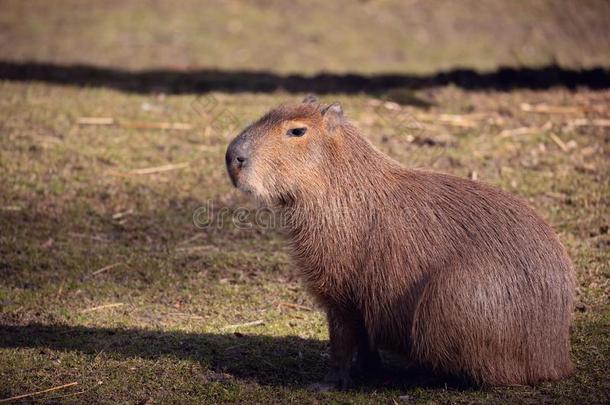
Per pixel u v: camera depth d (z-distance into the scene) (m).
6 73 24.53
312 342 11.57
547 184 16.22
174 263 13.98
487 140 18.20
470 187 10.20
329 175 10.25
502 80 22.45
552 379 9.74
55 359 10.88
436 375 10.08
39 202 15.93
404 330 9.88
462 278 9.39
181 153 18.02
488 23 38.22
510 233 9.68
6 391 9.95
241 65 31.77
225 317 12.35
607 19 37.56
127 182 16.77
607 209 15.23
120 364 10.73
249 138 10.36
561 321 9.66
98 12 39.62
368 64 32.59
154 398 9.85
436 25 38.34
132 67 29.86
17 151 17.73
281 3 41.75
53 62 29.08
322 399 9.79
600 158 17.23
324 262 10.21
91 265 13.88
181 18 39.06
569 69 23.20
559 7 39.53
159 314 12.45
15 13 38.94
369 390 10.17
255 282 13.44
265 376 10.53
